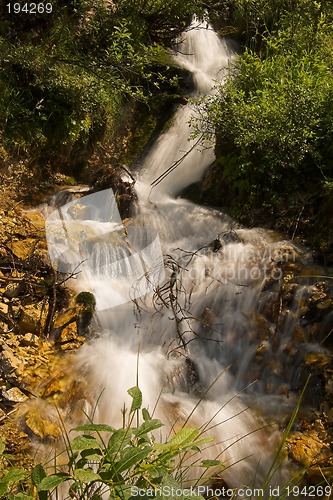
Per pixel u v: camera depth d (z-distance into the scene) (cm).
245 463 354
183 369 426
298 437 369
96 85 642
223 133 595
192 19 816
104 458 189
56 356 418
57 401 382
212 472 339
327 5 725
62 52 640
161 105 739
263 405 403
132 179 602
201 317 465
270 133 546
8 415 363
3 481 196
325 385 398
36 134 595
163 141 716
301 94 558
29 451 346
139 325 456
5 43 607
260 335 443
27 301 447
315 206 527
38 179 597
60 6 688
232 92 600
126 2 723
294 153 543
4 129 577
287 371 422
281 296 454
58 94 620
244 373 432
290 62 645
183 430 195
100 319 453
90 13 705
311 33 679
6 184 562
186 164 677
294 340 431
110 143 688
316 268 473
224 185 607
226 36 877
